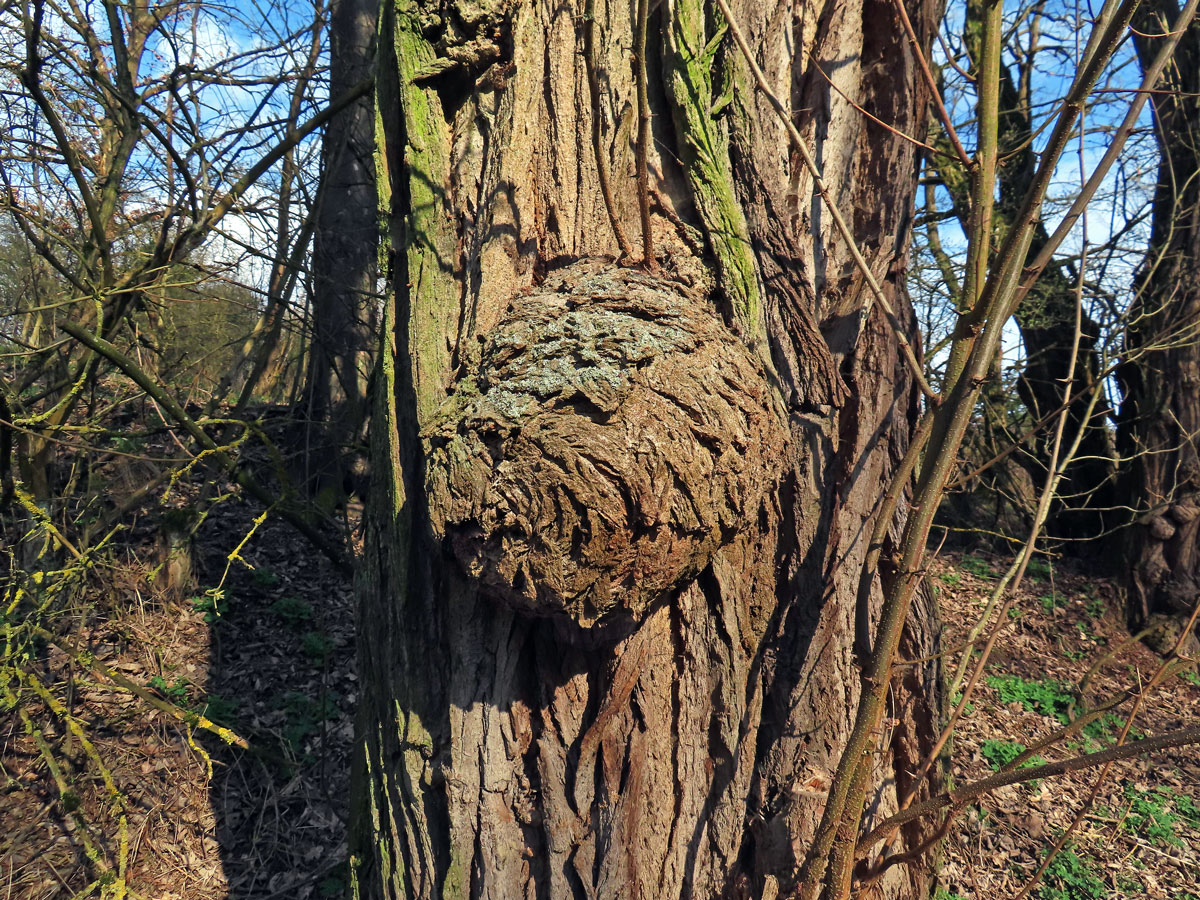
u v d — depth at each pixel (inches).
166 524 181.3
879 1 84.6
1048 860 69.8
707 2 77.9
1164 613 279.0
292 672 183.9
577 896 71.3
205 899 131.8
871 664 56.2
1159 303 276.7
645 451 61.3
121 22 158.1
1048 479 66.4
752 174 78.2
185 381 220.5
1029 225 47.5
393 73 83.0
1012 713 223.5
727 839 75.0
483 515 63.2
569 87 76.1
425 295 76.3
